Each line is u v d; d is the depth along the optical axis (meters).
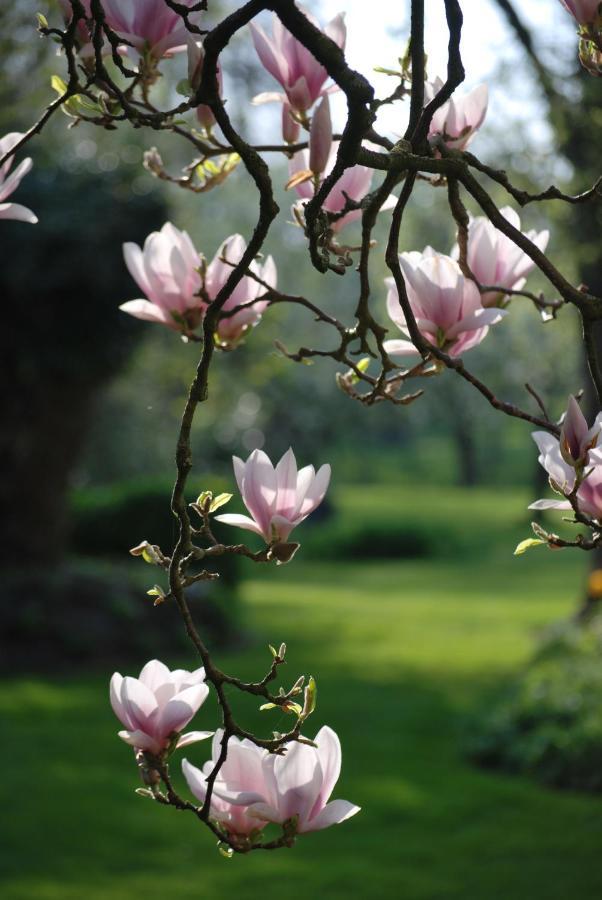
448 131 1.42
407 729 9.23
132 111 1.33
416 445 56.69
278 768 1.11
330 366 30.78
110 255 11.06
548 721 8.20
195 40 1.31
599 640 10.59
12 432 11.88
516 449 54.62
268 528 1.14
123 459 21.69
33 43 5.79
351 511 38.44
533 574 23.02
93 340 11.42
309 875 5.93
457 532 30.98
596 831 6.48
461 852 6.26
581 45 1.39
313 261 1.26
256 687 1.12
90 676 11.06
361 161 1.23
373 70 1.45
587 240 6.86
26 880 5.71
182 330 1.56
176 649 12.27
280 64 1.47
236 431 32.28
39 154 9.60
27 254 10.84
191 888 5.69
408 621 15.60
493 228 1.48
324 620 15.63
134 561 15.73
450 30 1.30
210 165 1.61
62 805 6.95
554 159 6.64
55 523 12.59
